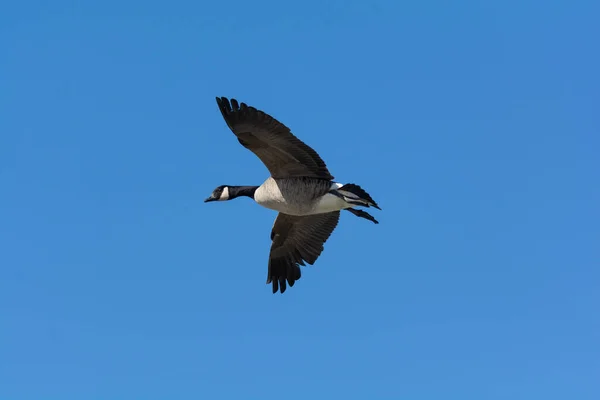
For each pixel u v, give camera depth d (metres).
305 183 18.83
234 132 17.84
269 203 19.33
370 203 18.44
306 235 21.52
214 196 21.78
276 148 18.23
